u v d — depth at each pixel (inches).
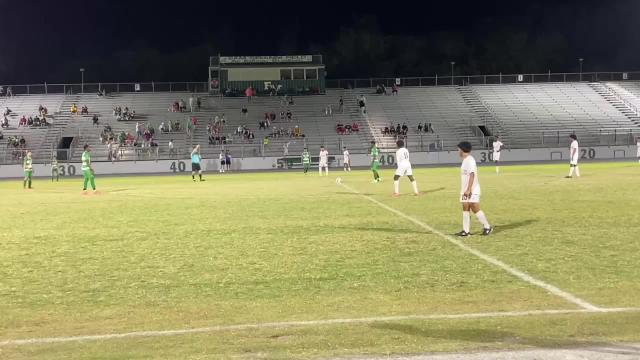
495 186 1042.1
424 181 1263.5
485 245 463.8
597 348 223.6
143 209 802.8
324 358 220.2
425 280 353.1
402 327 259.6
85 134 2434.8
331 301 312.5
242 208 783.1
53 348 243.1
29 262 436.8
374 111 2689.5
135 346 243.1
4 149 2324.1
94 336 259.0
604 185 1009.5
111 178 1865.2
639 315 268.5
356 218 645.3
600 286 327.9
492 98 2805.1
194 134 2464.3
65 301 325.4
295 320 277.0
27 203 939.3
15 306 316.2
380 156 2279.8
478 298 309.6
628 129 2522.1
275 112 2667.3
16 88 2736.2
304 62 2819.9
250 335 254.1
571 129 2539.4
